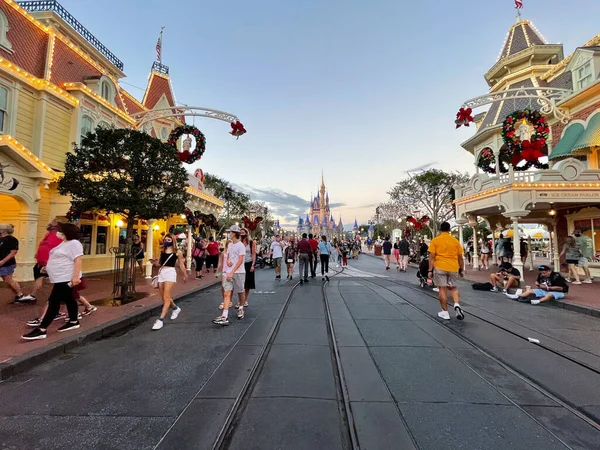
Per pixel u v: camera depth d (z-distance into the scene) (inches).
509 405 129.0
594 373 160.7
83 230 609.0
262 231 1978.3
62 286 208.7
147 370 165.0
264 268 839.7
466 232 1764.3
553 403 131.0
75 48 621.0
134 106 826.2
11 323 240.4
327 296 386.0
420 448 101.0
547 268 351.6
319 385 146.6
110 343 210.4
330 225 4879.4
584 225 579.2
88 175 345.7
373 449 100.1
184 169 359.3
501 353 187.9
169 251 259.1
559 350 192.9
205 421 116.2
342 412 124.1
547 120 647.8
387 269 806.5
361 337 219.0
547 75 722.8
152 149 322.3
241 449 101.3
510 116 513.7
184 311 308.0
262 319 271.0
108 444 103.8
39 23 560.4
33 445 103.8
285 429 112.3
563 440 106.1
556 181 492.4
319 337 220.8
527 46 788.0
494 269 724.0
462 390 141.6
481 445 102.9
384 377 154.5
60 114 547.5
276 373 159.9
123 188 311.4
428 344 204.4
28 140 496.7
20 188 438.6
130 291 352.5
